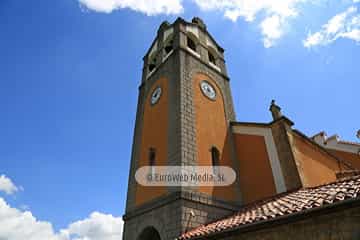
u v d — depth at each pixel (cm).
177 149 1213
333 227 617
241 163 1405
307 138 1390
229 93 1753
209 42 1978
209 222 1080
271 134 1323
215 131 1436
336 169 1552
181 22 1814
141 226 1227
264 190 1225
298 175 1113
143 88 1870
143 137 1576
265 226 718
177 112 1326
